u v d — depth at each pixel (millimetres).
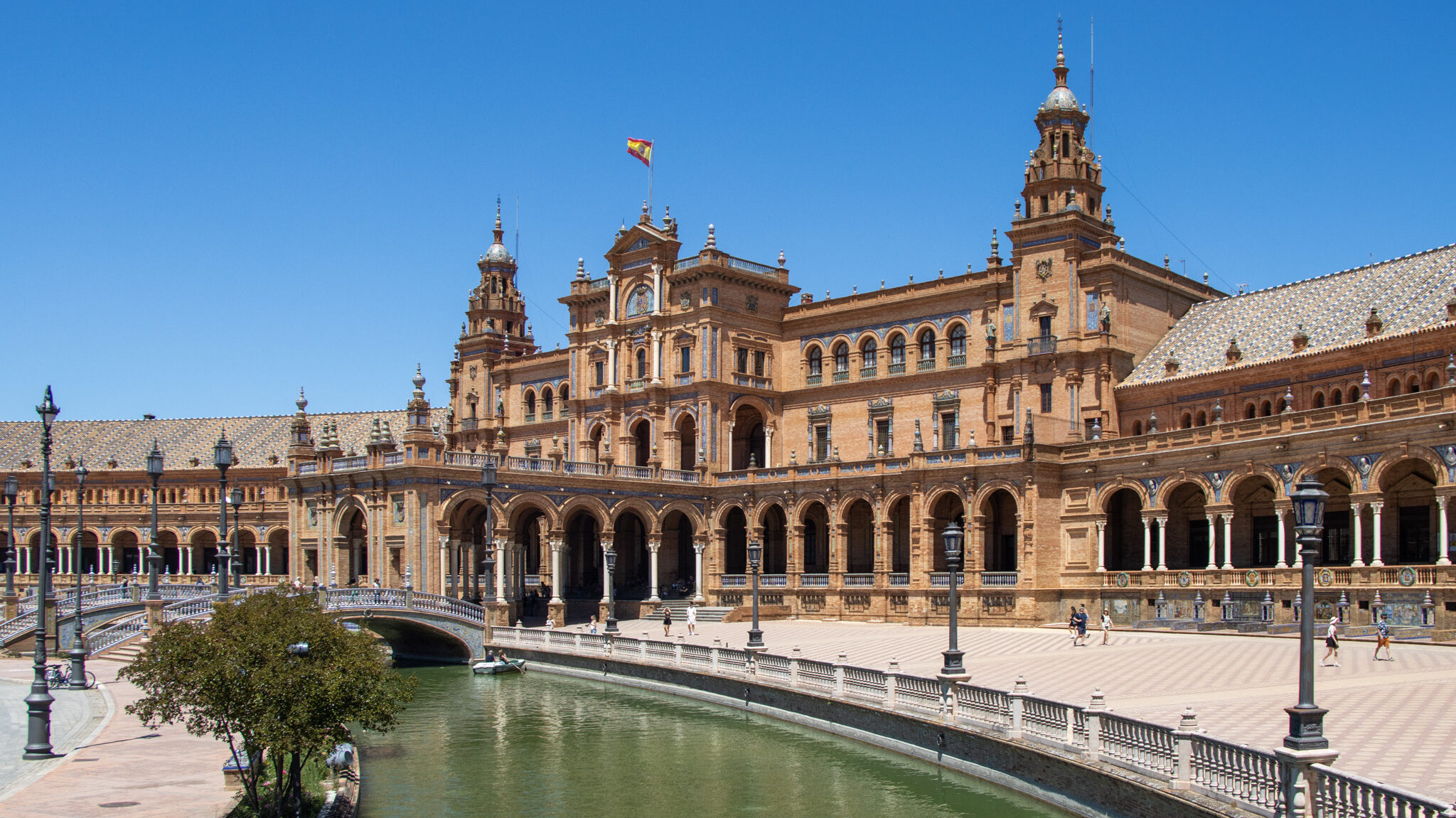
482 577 86438
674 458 89812
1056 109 77562
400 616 67062
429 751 41344
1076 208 75938
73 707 42062
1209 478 61875
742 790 35125
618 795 34938
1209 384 68812
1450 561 50781
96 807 27219
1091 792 29328
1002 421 79250
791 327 92938
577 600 85688
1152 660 49188
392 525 76938
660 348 90875
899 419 85562
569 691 56625
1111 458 67312
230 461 59750
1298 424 57188
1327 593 54688
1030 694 36688
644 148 93438
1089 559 68562
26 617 61562
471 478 76750
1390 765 26250
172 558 122625
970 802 32719
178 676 26375
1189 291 82000
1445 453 50562
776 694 47656
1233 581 59844
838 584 79125
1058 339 75938
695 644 58375
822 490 80938
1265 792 23141
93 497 121562
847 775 36500
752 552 54625
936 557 77125
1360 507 54156
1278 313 70625
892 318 86625
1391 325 60844
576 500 81000
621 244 94062
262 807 27266
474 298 112312
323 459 82062
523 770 38281
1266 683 40438
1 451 126188
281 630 27422
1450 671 41156
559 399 103438
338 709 27109
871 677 42062
